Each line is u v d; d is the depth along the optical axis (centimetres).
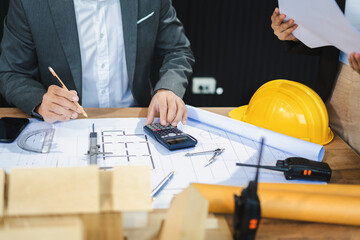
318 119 107
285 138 101
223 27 259
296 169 87
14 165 88
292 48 134
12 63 128
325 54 127
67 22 125
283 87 112
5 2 216
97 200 54
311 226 72
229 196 71
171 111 113
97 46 136
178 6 251
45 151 95
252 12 257
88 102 146
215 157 96
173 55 147
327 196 72
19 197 53
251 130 106
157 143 102
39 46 129
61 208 53
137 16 134
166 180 84
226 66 271
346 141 123
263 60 270
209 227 68
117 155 95
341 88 125
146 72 148
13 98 119
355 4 119
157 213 73
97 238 57
